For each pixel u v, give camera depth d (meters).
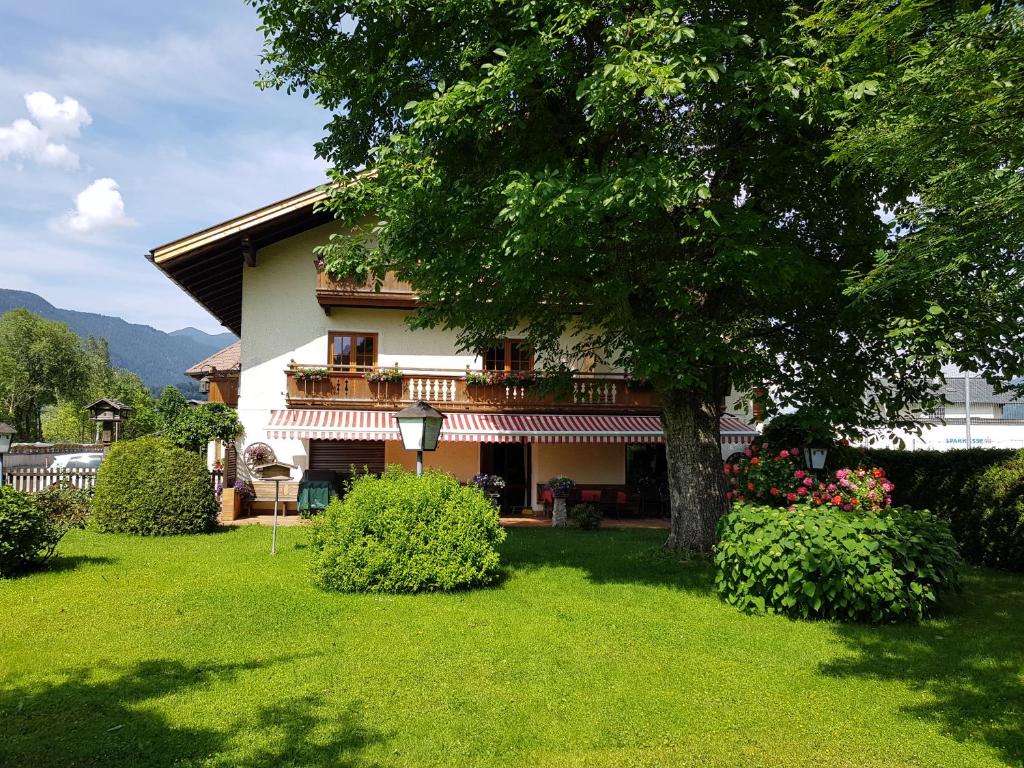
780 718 5.63
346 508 10.28
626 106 9.11
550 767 4.75
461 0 9.84
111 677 6.35
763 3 10.38
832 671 6.79
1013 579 11.84
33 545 10.88
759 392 14.16
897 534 8.75
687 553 12.43
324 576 10.03
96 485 15.84
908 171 7.07
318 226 22.47
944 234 7.00
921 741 5.23
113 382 64.88
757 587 9.09
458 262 10.96
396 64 11.02
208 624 8.11
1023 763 4.86
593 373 23.73
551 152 11.06
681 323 11.38
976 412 43.25
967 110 5.86
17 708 5.55
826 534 8.72
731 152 11.57
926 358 10.23
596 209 8.86
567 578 11.09
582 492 22.47
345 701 5.84
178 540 14.78
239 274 23.94
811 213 12.39
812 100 9.12
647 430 21.73
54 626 7.94
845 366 13.02
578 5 9.09
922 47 6.56
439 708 5.72
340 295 21.06
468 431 21.02
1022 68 5.62
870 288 7.71
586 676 6.53
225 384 24.20
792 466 12.21
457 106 9.57
